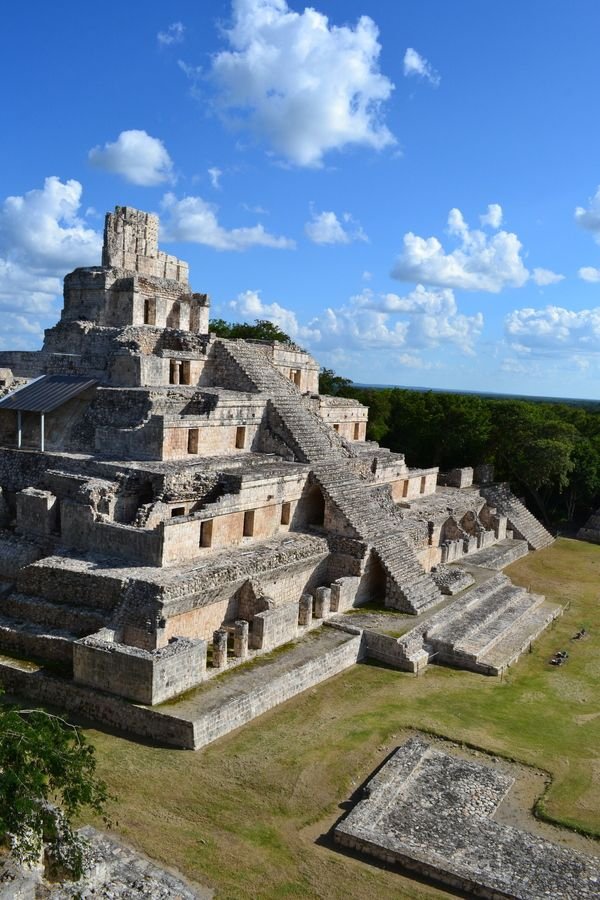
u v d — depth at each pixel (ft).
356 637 104.68
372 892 57.36
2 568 107.65
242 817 65.67
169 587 88.99
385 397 286.05
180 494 107.86
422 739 82.33
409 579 120.47
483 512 192.34
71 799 51.13
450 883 58.54
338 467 133.39
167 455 117.29
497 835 64.95
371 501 131.85
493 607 127.75
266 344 161.38
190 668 84.48
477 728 86.02
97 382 132.98
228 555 106.01
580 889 57.93
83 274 150.51
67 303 154.20
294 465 127.75
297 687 91.66
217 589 96.63
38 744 50.75
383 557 119.65
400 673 101.30
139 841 61.36
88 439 127.44
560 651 116.78
